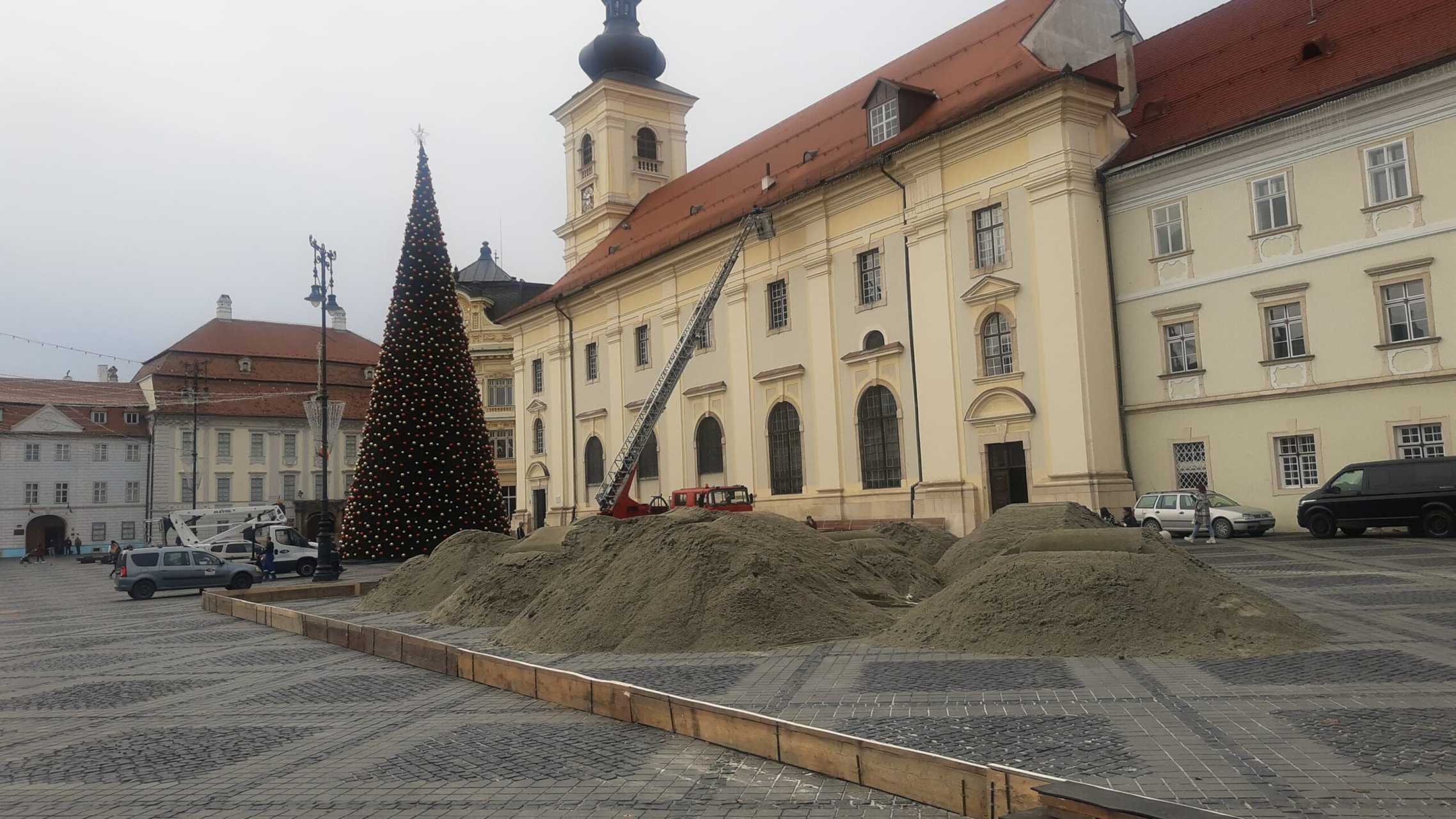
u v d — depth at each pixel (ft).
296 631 55.31
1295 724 23.98
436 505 121.90
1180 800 18.69
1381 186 80.12
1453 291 75.61
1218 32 102.47
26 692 39.01
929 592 53.31
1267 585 51.70
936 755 20.36
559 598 47.73
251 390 259.60
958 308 103.24
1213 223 89.86
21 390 253.24
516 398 191.11
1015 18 114.01
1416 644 33.86
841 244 118.62
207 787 23.20
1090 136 95.96
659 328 150.00
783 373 124.26
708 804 20.27
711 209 145.48
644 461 151.12
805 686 31.78
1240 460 87.61
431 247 127.03
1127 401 95.20
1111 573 37.78
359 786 22.65
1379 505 74.84
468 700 32.96
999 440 98.73
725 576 43.75
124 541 245.24
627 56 183.21
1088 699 27.84
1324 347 82.79
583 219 185.06
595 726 28.17
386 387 124.47
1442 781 19.21
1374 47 83.30
